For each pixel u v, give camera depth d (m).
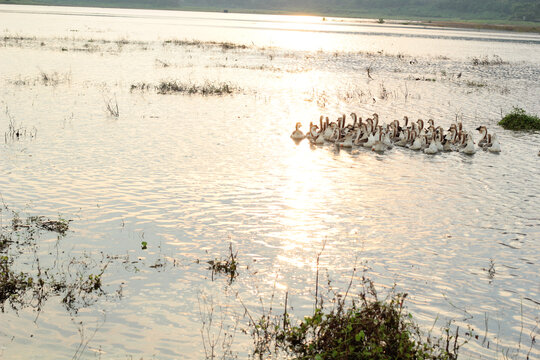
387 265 12.58
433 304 10.98
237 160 20.72
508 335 10.03
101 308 10.41
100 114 27.78
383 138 24.03
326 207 16.12
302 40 89.69
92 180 17.47
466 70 55.91
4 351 8.91
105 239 13.34
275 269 12.24
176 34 89.81
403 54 70.81
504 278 12.16
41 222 14.04
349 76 47.38
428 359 8.97
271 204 16.14
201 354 9.10
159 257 12.56
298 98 35.44
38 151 20.48
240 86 39.38
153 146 22.06
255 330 9.88
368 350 8.96
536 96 40.34
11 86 34.22
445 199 17.27
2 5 175.50
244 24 138.38
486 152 24.03
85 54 53.97
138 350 9.14
